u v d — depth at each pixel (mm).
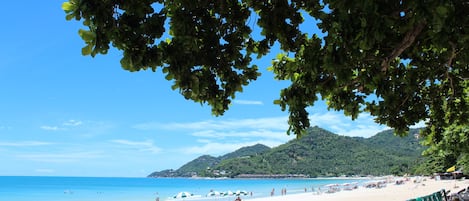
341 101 6363
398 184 77812
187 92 4660
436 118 8430
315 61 4848
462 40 4121
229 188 113625
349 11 4180
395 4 4109
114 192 94875
